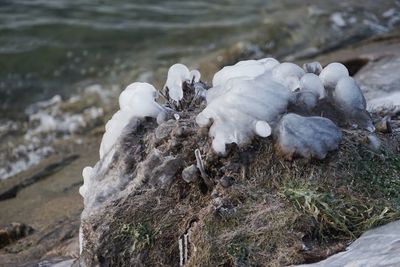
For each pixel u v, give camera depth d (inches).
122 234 177.3
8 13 511.5
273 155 179.2
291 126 176.9
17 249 250.5
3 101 428.1
